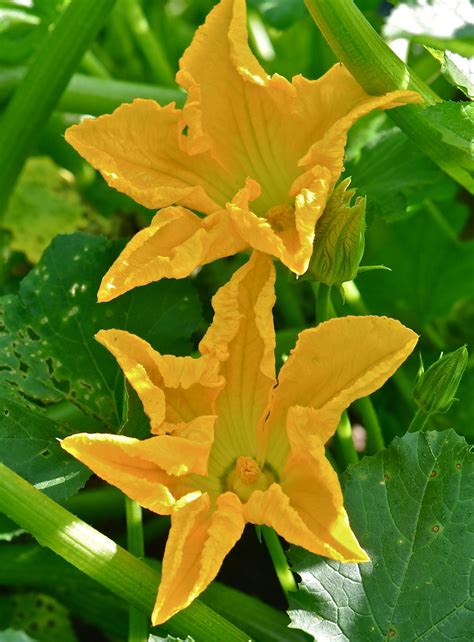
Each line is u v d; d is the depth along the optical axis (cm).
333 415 58
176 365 59
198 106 63
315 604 62
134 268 61
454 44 68
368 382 58
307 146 66
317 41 90
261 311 60
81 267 71
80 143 62
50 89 77
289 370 61
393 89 65
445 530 62
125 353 59
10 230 87
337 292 79
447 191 82
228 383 62
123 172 63
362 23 65
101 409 69
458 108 65
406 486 63
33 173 89
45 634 76
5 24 80
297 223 60
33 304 70
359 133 81
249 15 92
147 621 64
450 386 65
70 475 65
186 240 62
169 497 57
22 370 68
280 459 63
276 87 64
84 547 62
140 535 66
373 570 62
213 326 61
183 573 57
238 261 89
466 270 88
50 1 80
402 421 84
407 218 89
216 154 66
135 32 94
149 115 63
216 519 58
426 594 62
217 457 63
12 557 73
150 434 64
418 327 89
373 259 90
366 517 63
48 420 67
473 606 61
